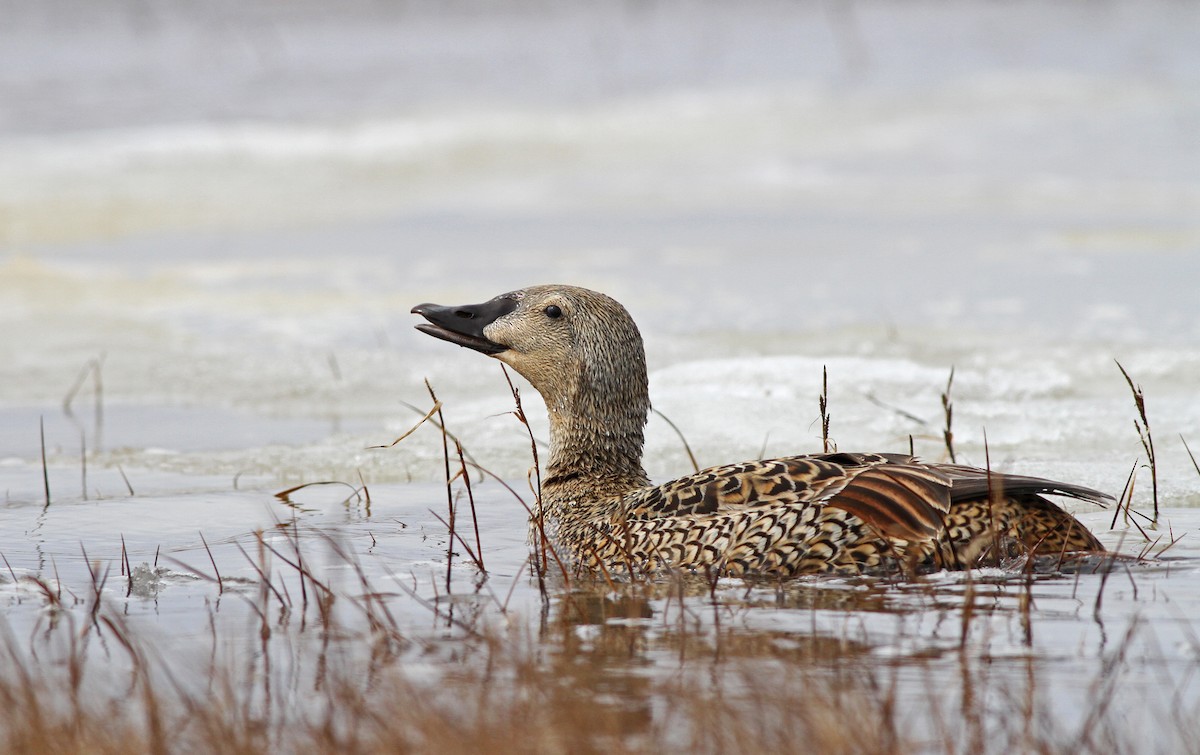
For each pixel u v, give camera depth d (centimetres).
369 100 3572
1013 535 837
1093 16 4809
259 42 4447
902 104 3447
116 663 711
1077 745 589
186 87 3734
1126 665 686
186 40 4447
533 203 2727
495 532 1016
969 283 2008
